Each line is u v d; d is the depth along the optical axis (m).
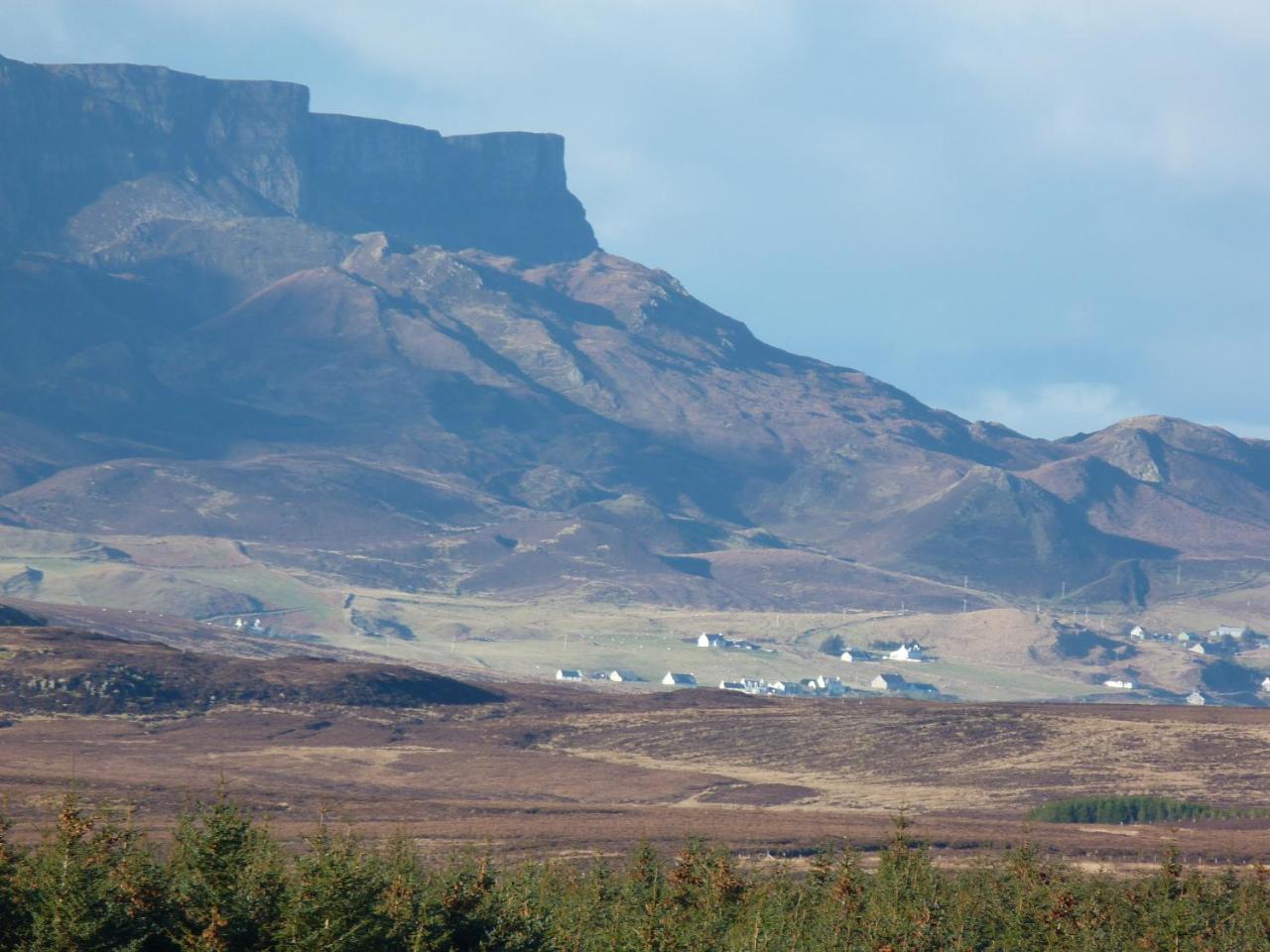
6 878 199.62
